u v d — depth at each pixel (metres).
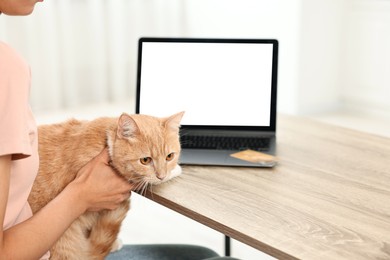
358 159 1.51
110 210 1.36
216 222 1.15
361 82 4.67
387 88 4.49
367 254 1.02
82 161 1.36
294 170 1.43
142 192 1.33
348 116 4.69
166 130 1.38
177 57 1.74
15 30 4.21
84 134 1.41
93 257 1.37
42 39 4.35
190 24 5.24
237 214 1.18
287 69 4.60
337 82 4.83
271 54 1.72
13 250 1.03
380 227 1.12
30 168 1.08
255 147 1.61
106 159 1.31
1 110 0.97
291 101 4.63
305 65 4.57
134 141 1.32
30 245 1.05
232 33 4.96
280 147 1.61
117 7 4.71
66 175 1.37
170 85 1.74
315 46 4.57
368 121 4.54
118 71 4.86
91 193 1.21
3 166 0.97
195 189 1.32
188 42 1.74
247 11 4.79
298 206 1.22
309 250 1.03
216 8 5.04
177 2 5.09
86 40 4.68
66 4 4.42
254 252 2.55
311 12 4.46
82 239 1.40
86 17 4.63
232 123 1.71
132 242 2.67
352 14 4.59
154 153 1.32
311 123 1.83
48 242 1.09
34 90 4.42
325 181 1.36
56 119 4.33
